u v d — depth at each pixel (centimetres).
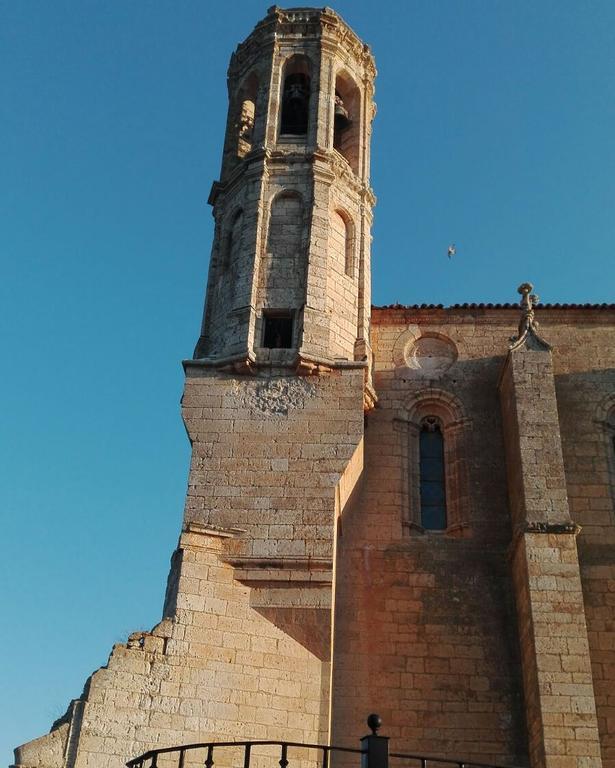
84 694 1967
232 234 2858
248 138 3136
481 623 2470
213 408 2444
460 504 2661
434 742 2309
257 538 2242
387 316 2967
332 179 2834
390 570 2548
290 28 3138
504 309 2967
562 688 2148
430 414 2847
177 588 2144
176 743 1970
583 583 2486
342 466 2336
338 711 2342
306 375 2481
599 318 2938
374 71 3278
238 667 2088
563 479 2427
